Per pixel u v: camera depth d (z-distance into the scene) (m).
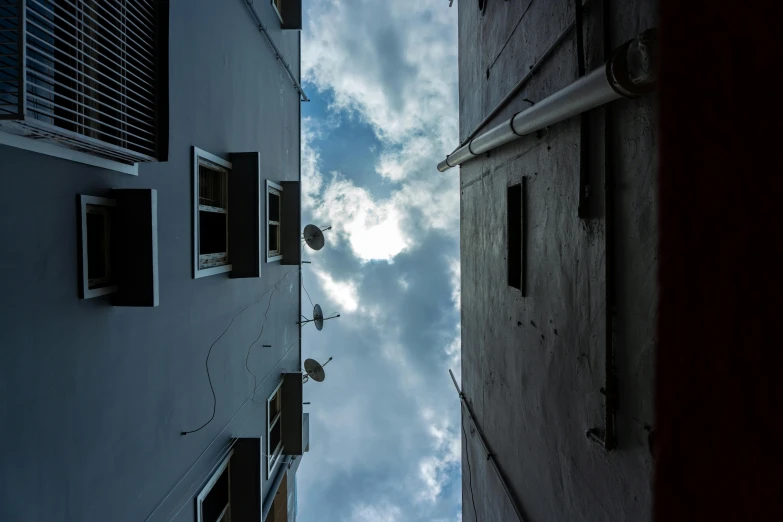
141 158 3.83
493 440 6.86
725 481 0.98
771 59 0.87
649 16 2.85
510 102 5.95
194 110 5.43
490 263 7.07
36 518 3.04
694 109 1.09
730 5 0.98
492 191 6.99
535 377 5.00
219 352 6.12
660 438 1.18
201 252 6.41
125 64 3.83
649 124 2.86
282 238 9.09
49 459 3.17
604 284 3.39
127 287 3.86
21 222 2.96
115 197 3.85
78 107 3.54
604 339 3.38
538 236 4.91
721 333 1.01
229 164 6.38
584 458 3.75
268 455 8.00
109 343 3.83
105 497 3.74
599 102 3.26
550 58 4.52
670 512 1.12
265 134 8.30
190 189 5.29
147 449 4.38
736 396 0.96
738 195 0.97
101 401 3.72
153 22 3.96
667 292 1.18
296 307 10.35
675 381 1.15
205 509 6.03
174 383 4.91
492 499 6.74
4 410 2.84
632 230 3.06
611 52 3.02
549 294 4.56
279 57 9.05
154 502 4.47
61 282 3.29
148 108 3.79
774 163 0.87
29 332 3.02
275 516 8.31
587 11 3.68
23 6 2.58
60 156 3.25
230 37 6.60
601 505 3.47
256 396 7.53
